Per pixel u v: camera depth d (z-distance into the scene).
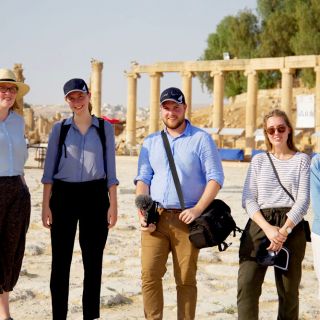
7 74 8.23
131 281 11.35
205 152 7.89
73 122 8.46
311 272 12.72
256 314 7.76
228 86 95.50
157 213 7.84
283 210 7.81
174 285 11.22
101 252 8.52
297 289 7.89
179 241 7.82
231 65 60.16
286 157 7.99
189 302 7.83
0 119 8.34
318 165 7.36
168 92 7.88
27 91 8.60
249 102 59.34
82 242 8.51
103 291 10.28
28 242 14.82
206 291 10.91
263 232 7.84
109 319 9.01
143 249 7.96
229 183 35.03
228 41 88.69
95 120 8.56
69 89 8.27
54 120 99.00
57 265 8.41
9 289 8.47
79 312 9.38
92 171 8.39
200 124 86.69
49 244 14.81
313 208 7.41
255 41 85.88
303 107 52.28
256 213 7.80
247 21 86.38
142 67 63.72
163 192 7.89
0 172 8.20
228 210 7.80
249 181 8.07
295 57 56.94
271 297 10.42
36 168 45.00
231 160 55.25
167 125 8.00
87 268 8.48
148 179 8.15
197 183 7.93
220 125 61.09
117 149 64.44
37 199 24.42
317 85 56.34
